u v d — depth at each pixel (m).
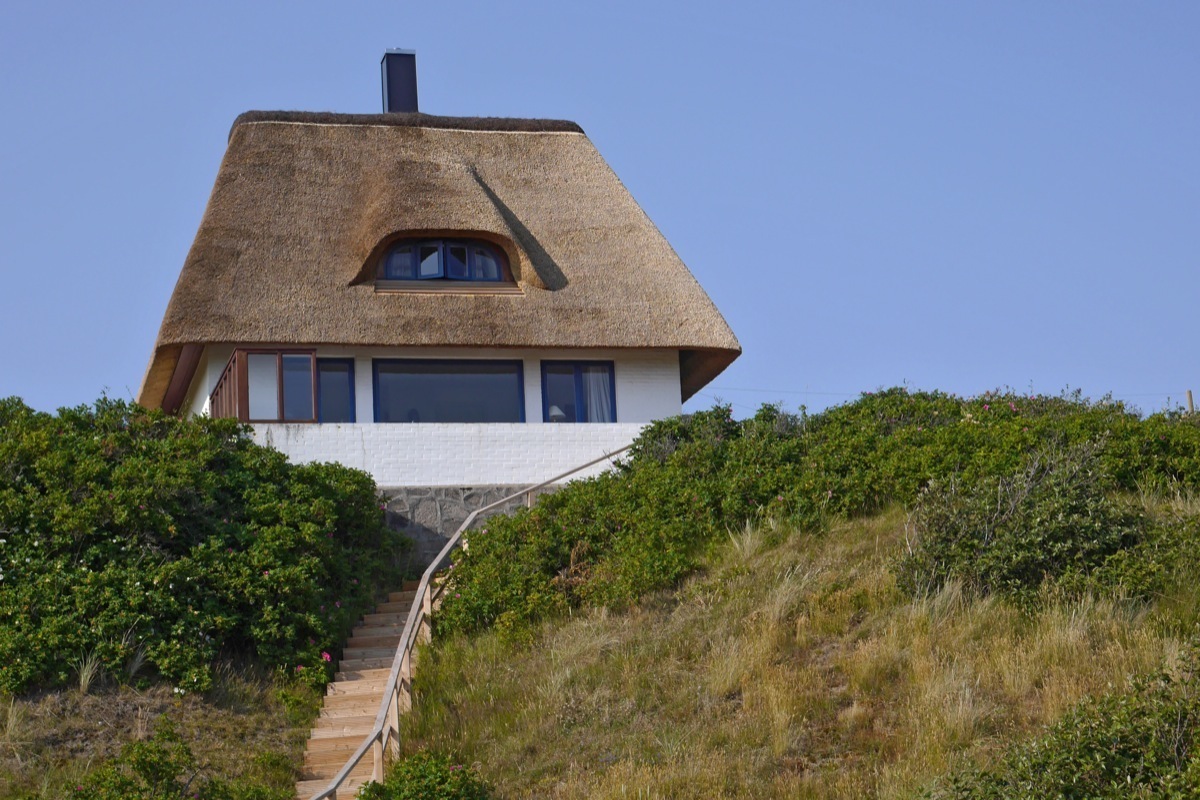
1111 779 14.07
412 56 40.66
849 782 16.19
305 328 29.78
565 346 30.98
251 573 22.83
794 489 24.81
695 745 17.69
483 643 22.33
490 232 32.25
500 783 17.84
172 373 32.38
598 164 36.94
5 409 25.80
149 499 23.08
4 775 18.19
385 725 19.28
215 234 31.36
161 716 20.09
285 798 18.55
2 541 21.89
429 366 31.56
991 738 16.42
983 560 20.22
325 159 34.72
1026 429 25.66
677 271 33.38
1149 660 17.14
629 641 20.95
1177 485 23.94
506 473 29.66
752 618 20.67
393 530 28.20
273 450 26.58
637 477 26.56
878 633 19.59
